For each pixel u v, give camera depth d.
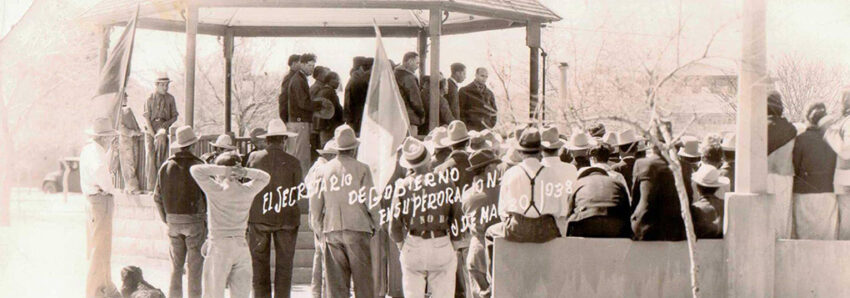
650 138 9.28
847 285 10.49
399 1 15.45
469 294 12.00
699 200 10.59
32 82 28.78
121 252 17.33
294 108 16.55
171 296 12.35
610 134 12.30
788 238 11.27
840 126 11.15
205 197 12.28
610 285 10.37
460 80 17.11
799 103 21.67
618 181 10.61
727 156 12.06
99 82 14.95
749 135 10.42
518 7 16.72
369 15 18.91
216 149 14.42
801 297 10.49
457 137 11.40
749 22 10.29
